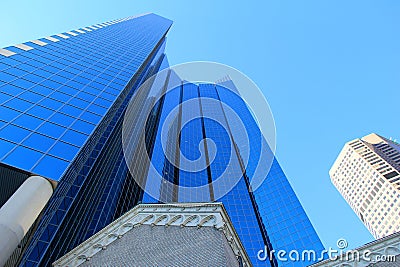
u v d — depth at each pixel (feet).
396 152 622.13
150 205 76.28
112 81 220.84
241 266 60.39
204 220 64.08
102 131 178.40
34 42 231.09
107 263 64.18
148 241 65.36
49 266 121.70
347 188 642.22
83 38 301.63
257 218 338.54
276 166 421.18
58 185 106.11
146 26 504.43
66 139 131.75
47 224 119.34
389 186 549.54
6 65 171.94
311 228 318.24
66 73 199.82
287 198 361.51
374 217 567.59
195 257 54.75
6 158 106.63
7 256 74.28
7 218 80.02
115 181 215.72
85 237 160.86
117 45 331.57
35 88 162.91
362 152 640.17
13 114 132.77
